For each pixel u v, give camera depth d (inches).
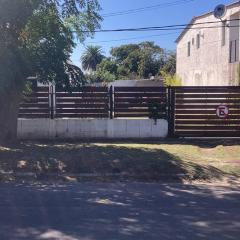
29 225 281.3
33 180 440.8
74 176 454.0
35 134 684.1
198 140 679.1
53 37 595.5
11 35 549.0
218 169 475.2
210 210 322.0
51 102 691.4
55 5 596.7
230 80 1240.2
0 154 520.7
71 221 290.7
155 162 484.7
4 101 605.3
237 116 693.9
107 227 278.2
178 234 265.7
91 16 664.4
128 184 422.9
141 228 276.7
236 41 1239.5
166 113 693.3
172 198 360.8
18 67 537.6
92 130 687.7
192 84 1675.7
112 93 693.3
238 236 263.7
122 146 589.9
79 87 640.4
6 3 511.2
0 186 408.5
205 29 1497.3
